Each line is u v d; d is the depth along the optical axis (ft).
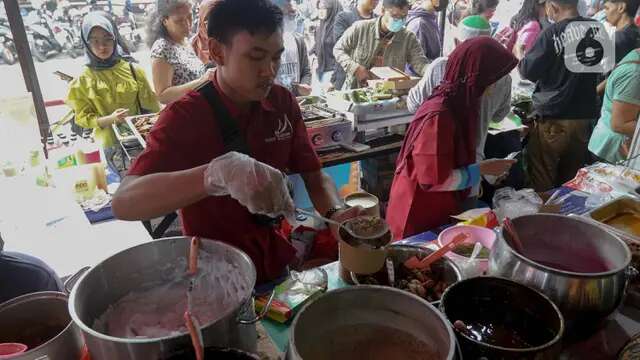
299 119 4.44
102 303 2.79
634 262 3.29
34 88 8.48
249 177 2.81
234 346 2.31
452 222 5.09
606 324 2.97
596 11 10.83
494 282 2.71
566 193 5.37
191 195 3.00
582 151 9.41
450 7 13.10
